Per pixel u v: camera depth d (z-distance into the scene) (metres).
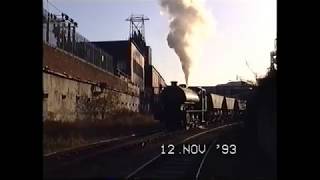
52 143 22.11
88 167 15.29
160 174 14.69
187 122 36.59
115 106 41.84
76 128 30.31
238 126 34.91
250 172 14.97
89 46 38.66
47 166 14.72
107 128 35.88
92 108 35.56
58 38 30.38
